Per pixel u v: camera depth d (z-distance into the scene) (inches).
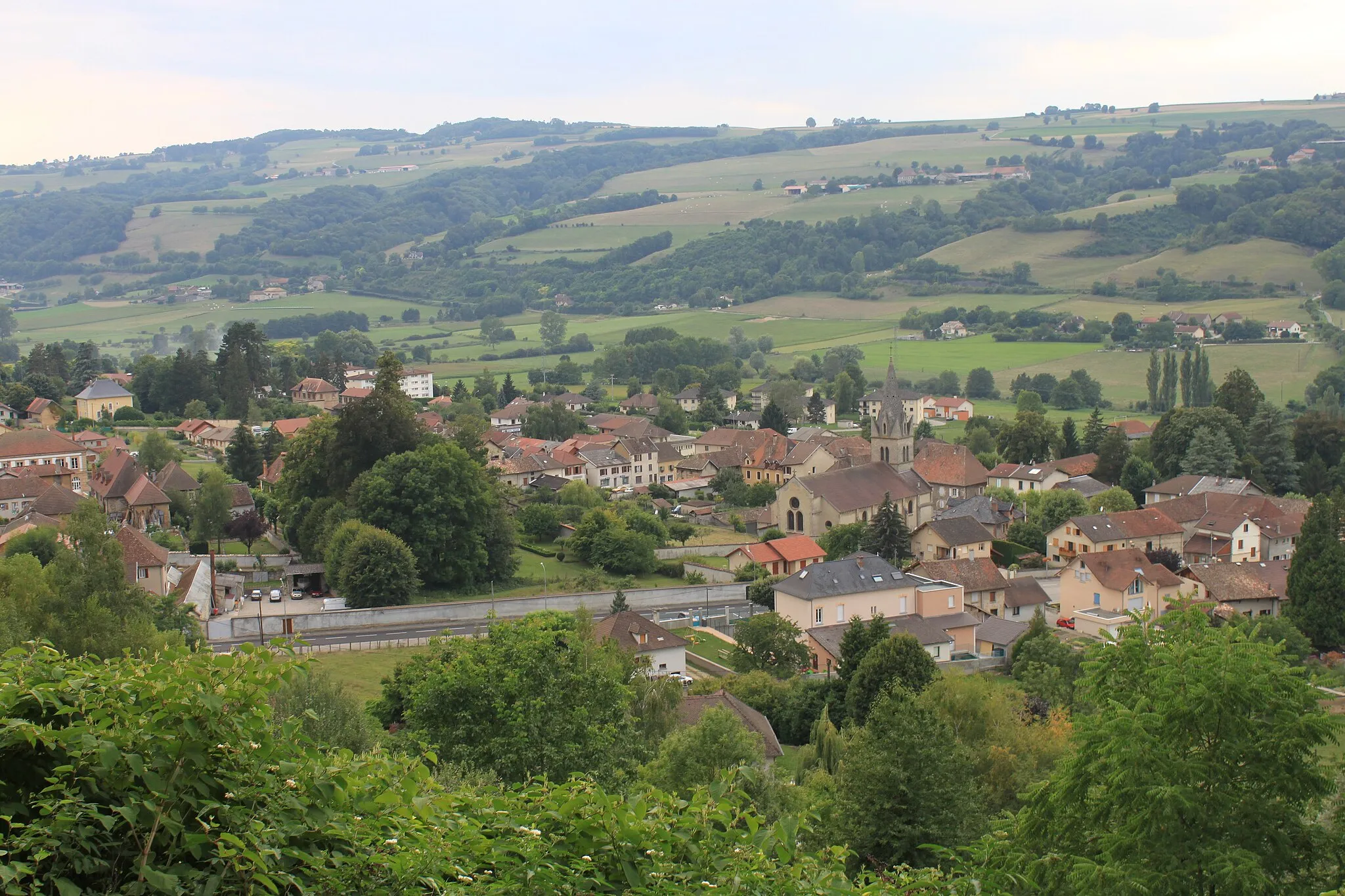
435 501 4397.1
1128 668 1176.2
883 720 1811.0
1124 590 4148.6
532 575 4810.5
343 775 673.0
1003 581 4409.5
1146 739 1019.9
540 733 1831.9
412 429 5206.7
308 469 5142.7
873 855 1683.1
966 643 4003.4
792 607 4087.1
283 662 661.3
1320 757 1078.4
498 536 4707.2
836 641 3750.0
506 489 6092.5
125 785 600.4
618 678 2204.7
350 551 4106.8
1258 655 1073.5
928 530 5201.8
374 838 673.6
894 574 4227.4
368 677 3105.3
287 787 648.4
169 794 601.6
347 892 652.7
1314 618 3774.6
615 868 702.5
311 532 4736.7
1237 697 1030.4
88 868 585.3
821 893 727.7
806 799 1876.2
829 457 7313.0
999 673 3700.8
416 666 2497.5
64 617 2746.1
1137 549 4370.1
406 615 3909.9
